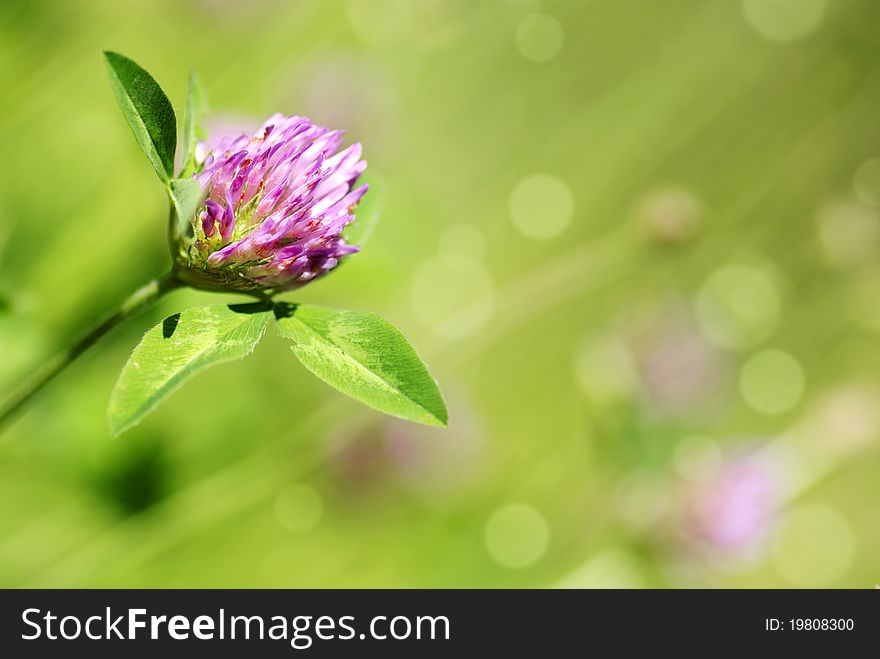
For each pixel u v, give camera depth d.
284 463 0.56
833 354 0.85
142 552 0.51
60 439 0.49
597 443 0.61
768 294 0.85
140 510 0.51
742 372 0.82
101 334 0.39
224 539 0.59
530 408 0.76
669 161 0.90
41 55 0.57
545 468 0.74
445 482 0.64
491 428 0.74
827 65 0.96
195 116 0.39
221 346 0.38
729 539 0.56
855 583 0.81
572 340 0.78
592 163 0.87
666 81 0.92
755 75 0.95
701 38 0.94
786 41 0.96
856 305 0.79
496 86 0.85
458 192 0.81
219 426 0.55
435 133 0.81
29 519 0.51
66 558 0.50
